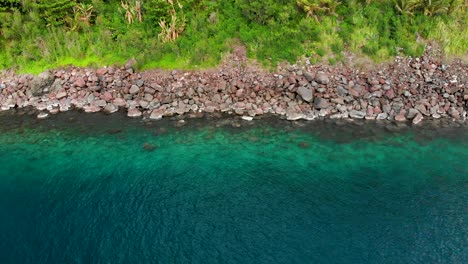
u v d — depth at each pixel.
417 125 19.75
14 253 13.00
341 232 13.61
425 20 22.73
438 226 13.70
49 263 12.67
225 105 21.09
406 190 15.45
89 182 16.20
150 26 23.55
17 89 22.22
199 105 21.28
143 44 22.70
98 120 20.55
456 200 14.84
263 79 21.62
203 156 17.81
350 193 15.39
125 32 23.39
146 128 19.89
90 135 19.42
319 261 12.53
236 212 14.57
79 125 20.20
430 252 12.73
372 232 13.55
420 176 16.27
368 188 15.63
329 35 22.58
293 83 21.31
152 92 21.67
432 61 21.77
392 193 15.32
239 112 20.73
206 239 13.45
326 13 23.33
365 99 20.91
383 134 19.16
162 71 22.20
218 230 13.80
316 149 18.19
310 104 20.89
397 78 21.38
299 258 12.65
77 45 22.81
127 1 24.33
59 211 14.71
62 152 18.20
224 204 14.95
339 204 14.84
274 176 16.45
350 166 17.02
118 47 22.86
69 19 23.47
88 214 14.56
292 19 23.31
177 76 22.00
